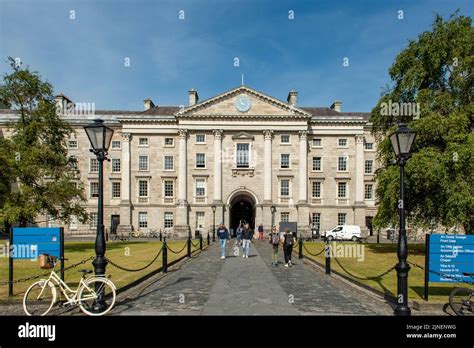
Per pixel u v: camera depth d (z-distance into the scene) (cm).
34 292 1262
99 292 1031
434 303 1083
